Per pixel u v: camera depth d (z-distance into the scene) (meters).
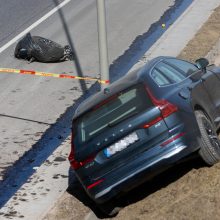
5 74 61.47
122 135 31.94
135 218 32.78
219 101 39.03
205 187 33.00
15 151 45.56
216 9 73.38
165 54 61.88
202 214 30.83
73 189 37.84
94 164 32.41
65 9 80.25
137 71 35.91
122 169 32.12
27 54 64.06
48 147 45.66
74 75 59.75
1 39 71.38
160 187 34.88
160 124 31.94
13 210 36.81
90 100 34.94
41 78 59.53
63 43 69.00
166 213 32.03
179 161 32.25
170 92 33.53
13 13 79.88
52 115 51.28
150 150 31.91
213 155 33.75
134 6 79.19
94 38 69.44
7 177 41.84
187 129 32.38
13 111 52.88
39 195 38.16
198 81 37.19
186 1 78.44
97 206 35.25
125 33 69.94
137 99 32.62
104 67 43.75
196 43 63.25
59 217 34.94
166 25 70.69
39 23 75.69
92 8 79.50
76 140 33.09
